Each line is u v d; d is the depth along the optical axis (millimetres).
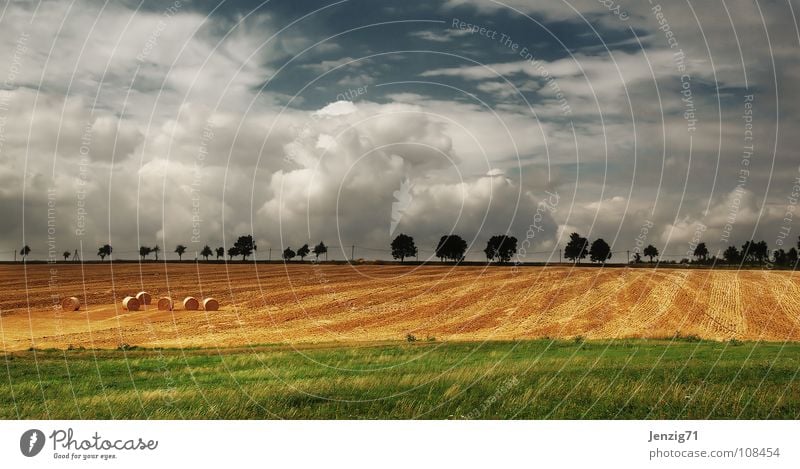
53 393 12438
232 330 23969
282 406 11625
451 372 13883
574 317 27562
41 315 27438
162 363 15438
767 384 12484
